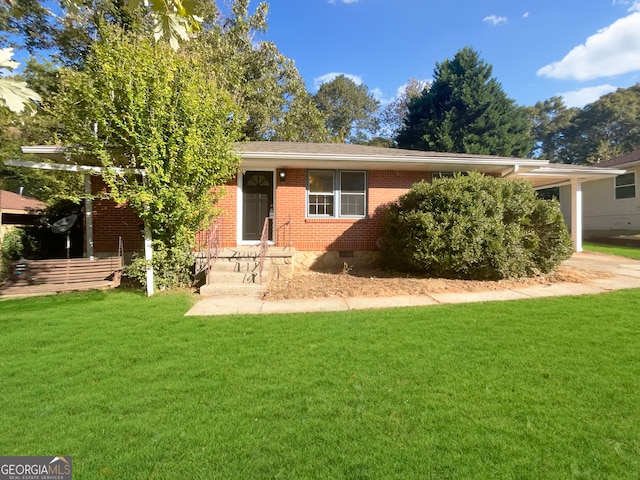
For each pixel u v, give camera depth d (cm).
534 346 358
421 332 409
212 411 246
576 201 1216
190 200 686
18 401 261
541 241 748
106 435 219
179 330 430
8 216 1167
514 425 224
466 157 912
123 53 611
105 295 638
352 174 955
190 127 635
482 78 2419
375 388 276
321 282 739
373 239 952
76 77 612
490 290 641
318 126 2142
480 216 698
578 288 640
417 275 795
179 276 712
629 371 297
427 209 746
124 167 670
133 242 866
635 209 1617
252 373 306
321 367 317
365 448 204
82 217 1119
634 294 579
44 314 507
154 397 266
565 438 210
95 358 343
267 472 186
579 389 269
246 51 1847
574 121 3647
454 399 258
